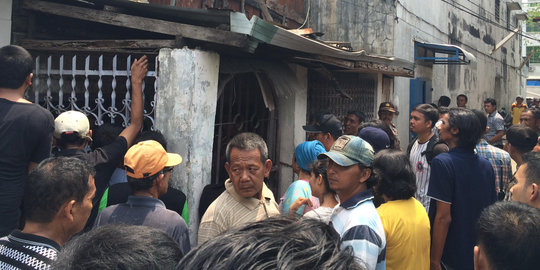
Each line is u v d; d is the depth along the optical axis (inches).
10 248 63.9
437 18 480.1
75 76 161.9
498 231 57.1
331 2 384.2
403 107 408.2
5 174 105.3
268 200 111.8
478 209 123.0
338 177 91.2
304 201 107.6
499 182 157.2
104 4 157.0
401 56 380.8
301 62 227.0
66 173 70.1
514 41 880.9
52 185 68.3
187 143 141.0
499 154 158.2
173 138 142.1
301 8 356.2
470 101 616.7
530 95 1218.0
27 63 113.0
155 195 97.4
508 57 832.3
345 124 227.3
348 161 89.5
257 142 103.7
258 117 221.5
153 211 92.8
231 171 103.6
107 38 181.0
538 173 87.9
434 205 129.0
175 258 40.9
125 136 133.3
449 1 518.6
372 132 159.8
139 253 38.6
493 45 724.7
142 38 173.6
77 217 71.2
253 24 132.5
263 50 182.7
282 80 200.5
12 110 107.8
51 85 161.2
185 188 141.6
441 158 124.9
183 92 141.3
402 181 101.1
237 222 102.0
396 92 391.5
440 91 499.2
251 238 31.4
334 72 297.7
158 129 143.9
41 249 63.9
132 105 140.6
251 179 101.8
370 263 81.6
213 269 29.9
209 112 149.0
